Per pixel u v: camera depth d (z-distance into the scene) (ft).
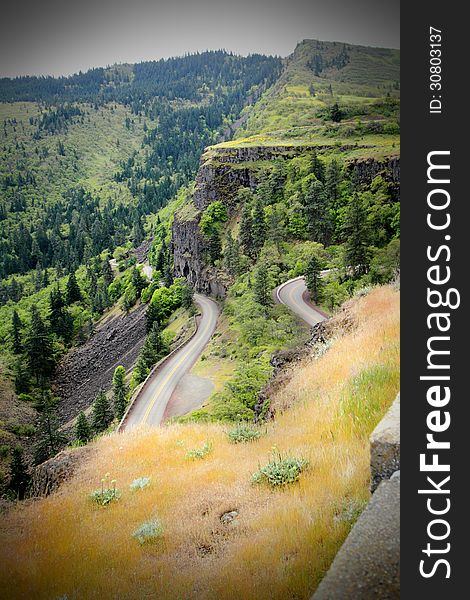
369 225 204.13
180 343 236.84
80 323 430.20
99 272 549.95
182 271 380.37
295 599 19.04
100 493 46.09
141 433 68.39
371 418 34.71
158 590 25.12
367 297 68.95
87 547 34.86
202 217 350.43
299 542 22.85
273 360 75.77
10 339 383.04
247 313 182.60
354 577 13.47
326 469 31.96
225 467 44.27
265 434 51.42
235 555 25.52
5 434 248.73
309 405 47.78
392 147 304.71
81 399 296.92
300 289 208.85
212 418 89.86
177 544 31.68
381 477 20.68
